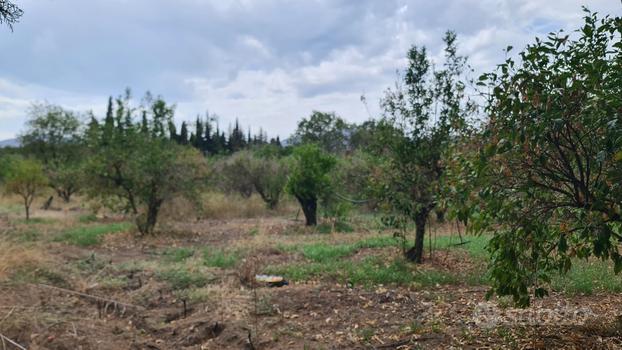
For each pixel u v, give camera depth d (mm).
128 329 6367
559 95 3684
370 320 6188
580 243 4398
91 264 9602
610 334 4961
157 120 15438
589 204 3836
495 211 4094
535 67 3846
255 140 64562
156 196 14320
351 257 10289
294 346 5473
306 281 8477
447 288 7719
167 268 9094
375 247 11188
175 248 12125
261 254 10852
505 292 4480
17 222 16109
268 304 6836
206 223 17438
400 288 7809
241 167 21719
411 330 5652
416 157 8852
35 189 17750
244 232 14828
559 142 4016
